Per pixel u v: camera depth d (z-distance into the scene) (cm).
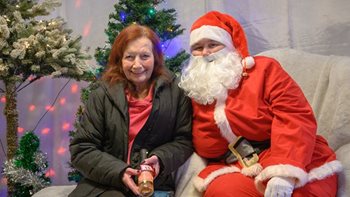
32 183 220
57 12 273
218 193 149
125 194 159
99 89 175
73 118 279
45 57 216
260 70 167
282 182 136
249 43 242
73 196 162
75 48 227
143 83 175
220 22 177
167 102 171
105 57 215
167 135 173
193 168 169
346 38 226
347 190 150
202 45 177
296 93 161
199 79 170
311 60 197
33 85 281
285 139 147
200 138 169
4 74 212
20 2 230
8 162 225
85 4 270
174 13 244
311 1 230
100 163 158
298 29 233
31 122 283
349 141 172
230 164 165
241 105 163
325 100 183
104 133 170
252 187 149
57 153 281
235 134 162
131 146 167
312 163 152
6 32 207
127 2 212
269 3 237
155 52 178
